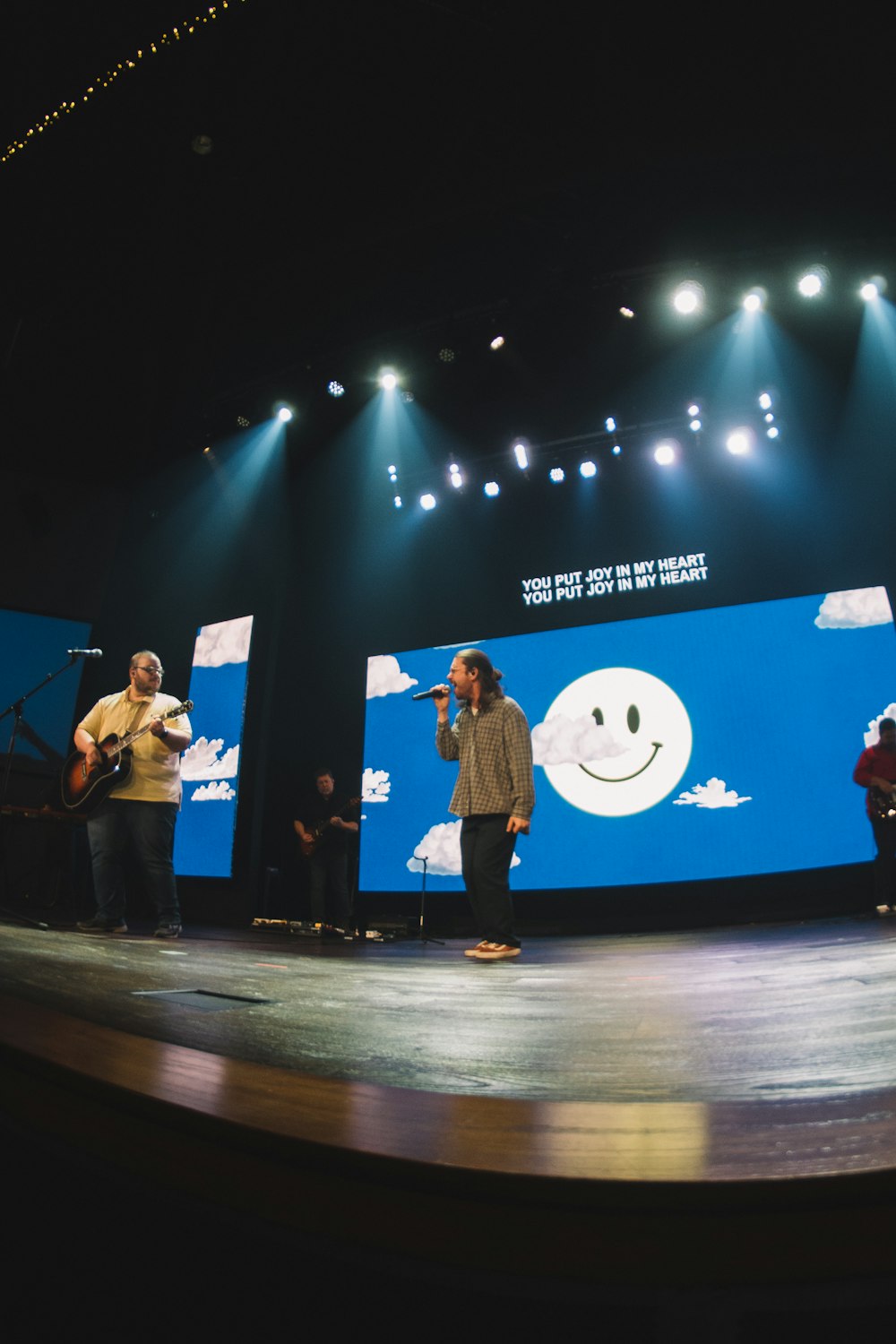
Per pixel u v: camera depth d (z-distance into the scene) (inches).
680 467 290.5
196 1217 22.6
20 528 308.8
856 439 271.9
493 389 292.4
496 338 266.4
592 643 285.1
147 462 320.2
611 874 262.1
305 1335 19.8
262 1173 21.7
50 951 88.0
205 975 77.9
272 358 285.6
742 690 264.5
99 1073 27.2
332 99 197.9
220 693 310.2
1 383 275.3
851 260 241.0
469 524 315.3
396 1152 20.1
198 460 320.8
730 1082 31.4
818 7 173.2
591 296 253.8
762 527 276.8
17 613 305.0
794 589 268.5
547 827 271.9
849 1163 18.4
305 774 313.6
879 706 249.8
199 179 215.6
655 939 194.5
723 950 134.7
